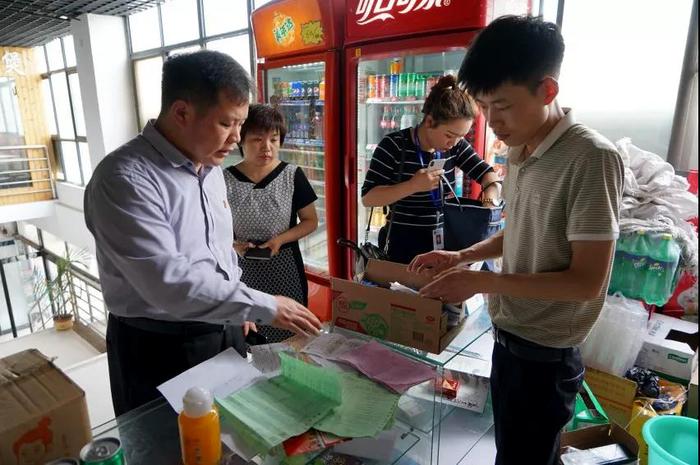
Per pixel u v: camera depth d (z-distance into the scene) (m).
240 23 4.54
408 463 0.94
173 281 1.01
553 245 0.99
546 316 1.05
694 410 1.74
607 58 2.32
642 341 1.83
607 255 0.89
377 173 1.92
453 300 1.08
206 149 1.12
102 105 6.25
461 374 1.52
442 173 1.82
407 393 1.03
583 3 2.34
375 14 2.24
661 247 1.75
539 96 0.91
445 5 2.00
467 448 1.41
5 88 8.19
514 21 0.89
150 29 5.85
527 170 1.04
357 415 0.90
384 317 1.19
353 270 2.72
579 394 1.62
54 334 5.11
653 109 2.23
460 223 1.79
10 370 0.89
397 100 2.49
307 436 0.85
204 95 1.04
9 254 9.90
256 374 1.05
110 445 0.73
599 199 0.88
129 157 1.10
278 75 3.09
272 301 1.08
